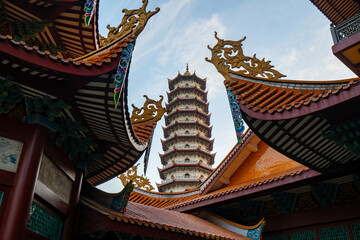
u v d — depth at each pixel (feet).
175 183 148.46
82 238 32.81
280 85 35.27
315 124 31.53
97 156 32.91
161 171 157.79
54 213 27.61
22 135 23.93
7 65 21.83
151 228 29.66
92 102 27.30
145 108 41.29
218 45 36.83
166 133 168.04
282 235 46.44
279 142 33.71
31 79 23.09
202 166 152.87
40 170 24.98
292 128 31.78
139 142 34.68
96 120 30.68
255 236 45.78
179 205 55.98
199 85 177.17
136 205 43.04
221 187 58.70
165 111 40.93
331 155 36.91
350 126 28.81
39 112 24.59
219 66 35.55
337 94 26.99
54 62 21.48
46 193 25.64
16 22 29.12
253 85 35.47
